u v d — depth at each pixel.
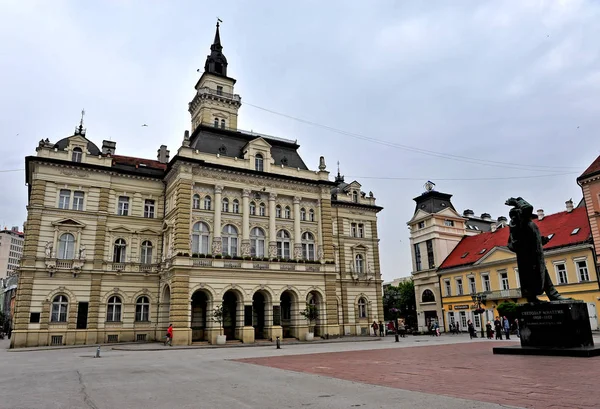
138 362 23.77
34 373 18.95
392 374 15.26
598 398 9.23
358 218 62.62
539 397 9.62
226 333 47.00
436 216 72.56
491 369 14.88
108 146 55.38
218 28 64.81
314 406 9.94
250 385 13.66
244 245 47.12
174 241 44.06
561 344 18.33
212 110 58.53
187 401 11.20
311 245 52.66
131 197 48.88
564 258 51.88
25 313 41.28
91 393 12.91
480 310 48.78
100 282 45.06
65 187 45.31
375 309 60.47
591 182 48.41
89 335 43.38
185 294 42.06
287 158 54.81
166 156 59.81
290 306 49.53
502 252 58.59
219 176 47.62
